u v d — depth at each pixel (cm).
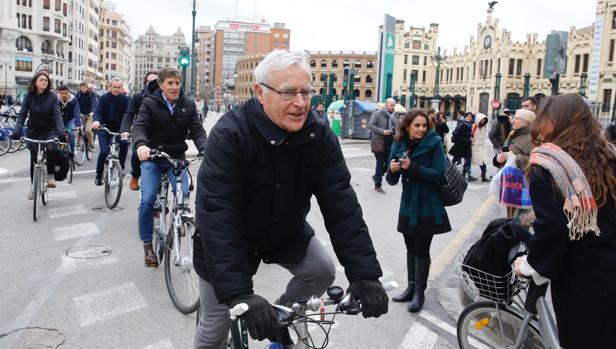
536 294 291
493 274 306
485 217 929
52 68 8381
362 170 1500
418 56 8706
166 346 392
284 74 225
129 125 678
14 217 760
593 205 236
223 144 237
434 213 469
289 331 276
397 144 488
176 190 502
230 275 220
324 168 252
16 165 1295
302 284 282
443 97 8356
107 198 847
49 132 779
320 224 813
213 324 271
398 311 475
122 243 649
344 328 434
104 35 13650
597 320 240
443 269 603
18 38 7831
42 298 473
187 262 433
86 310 451
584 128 253
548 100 267
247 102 245
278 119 231
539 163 250
